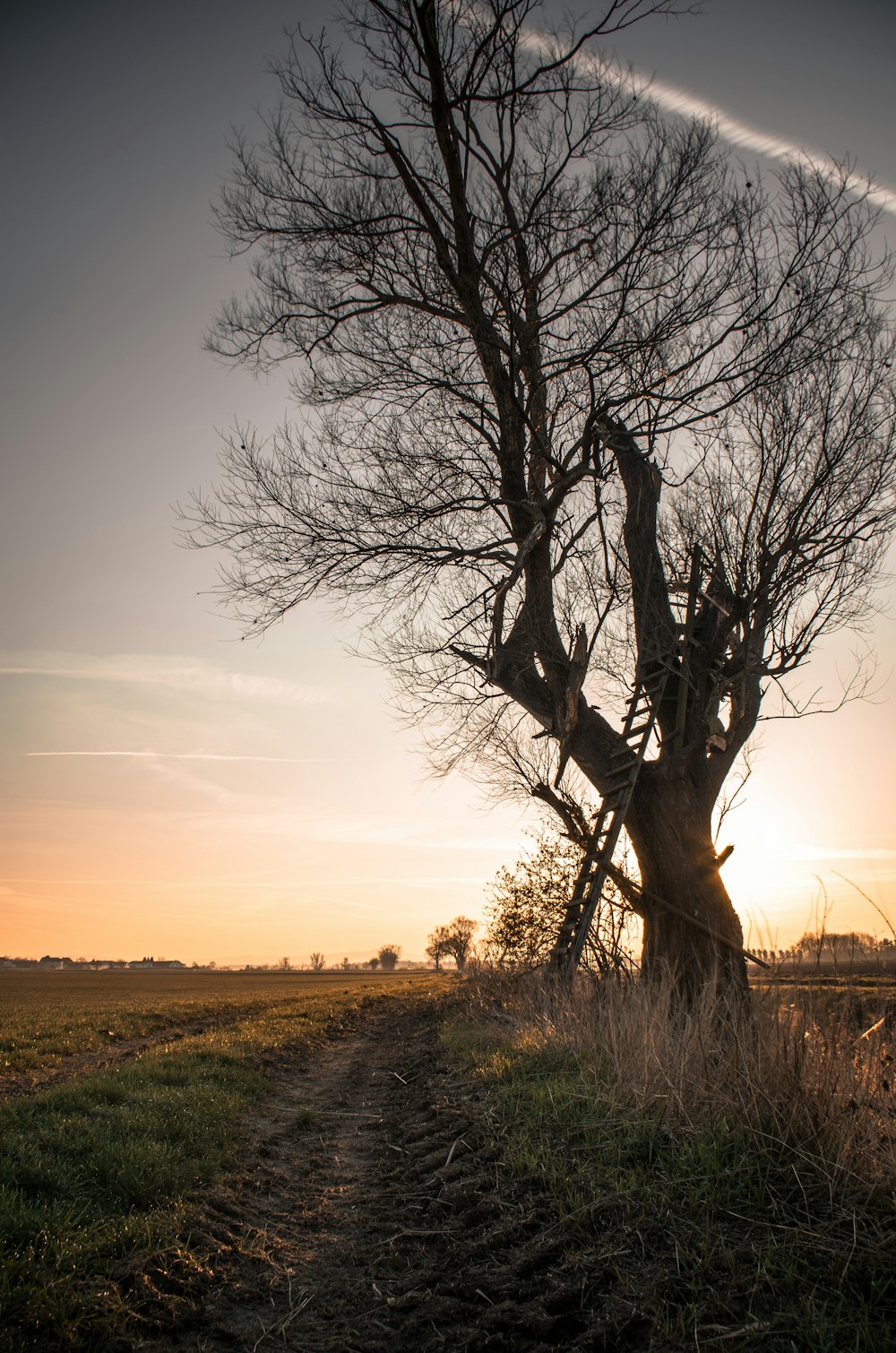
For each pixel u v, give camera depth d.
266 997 33.31
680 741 10.32
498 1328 3.34
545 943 15.16
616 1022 7.29
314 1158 6.71
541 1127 5.82
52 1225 4.28
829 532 9.91
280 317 11.80
